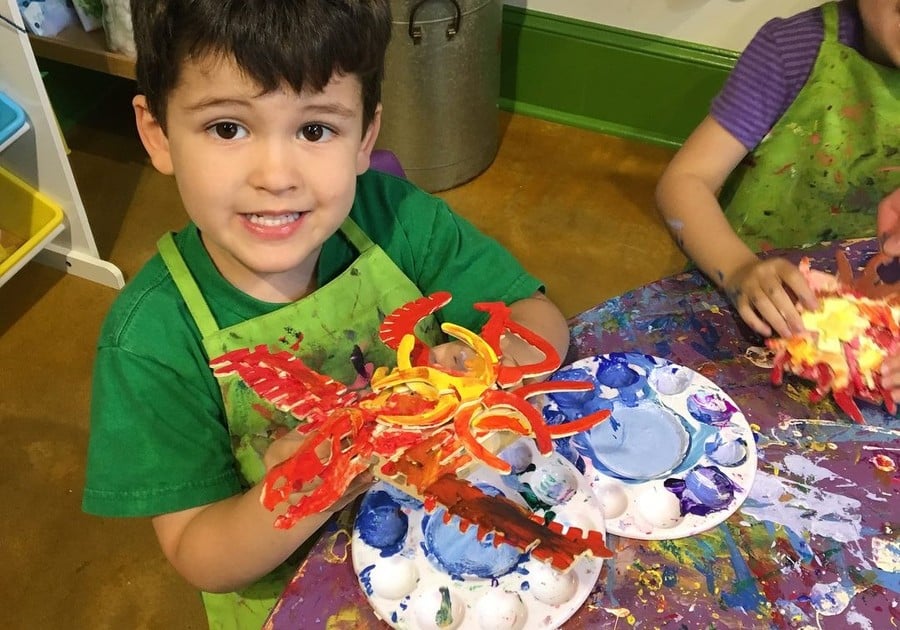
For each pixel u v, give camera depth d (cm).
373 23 69
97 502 71
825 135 110
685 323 85
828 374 76
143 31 67
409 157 193
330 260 85
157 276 79
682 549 66
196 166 67
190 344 77
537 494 67
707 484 70
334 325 82
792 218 117
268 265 72
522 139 213
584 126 215
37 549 135
